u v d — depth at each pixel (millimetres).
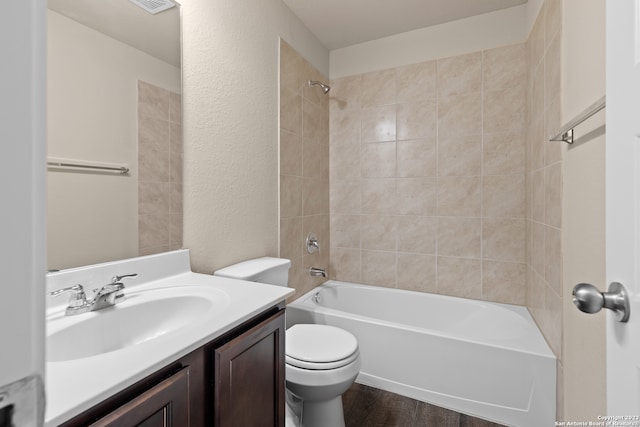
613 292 554
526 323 1851
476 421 1590
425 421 1593
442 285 2354
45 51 200
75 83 985
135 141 1165
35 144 195
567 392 1346
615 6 563
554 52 1495
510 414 1545
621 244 537
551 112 1541
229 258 1619
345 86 2650
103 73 1062
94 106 1036
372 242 2584
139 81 1176
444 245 2340
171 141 1307
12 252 185
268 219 1936
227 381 841
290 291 1116
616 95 560
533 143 1896
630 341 508
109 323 927
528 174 2025
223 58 1568
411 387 1775
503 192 2154
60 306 930
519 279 2125
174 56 1314
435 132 2344
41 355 200
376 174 2555
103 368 619
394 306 2426
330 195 2711
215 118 1525
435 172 2352
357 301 2523
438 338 1706
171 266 1288
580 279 1200
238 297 1049
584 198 1157
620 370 536
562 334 1405
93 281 1026
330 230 2715
